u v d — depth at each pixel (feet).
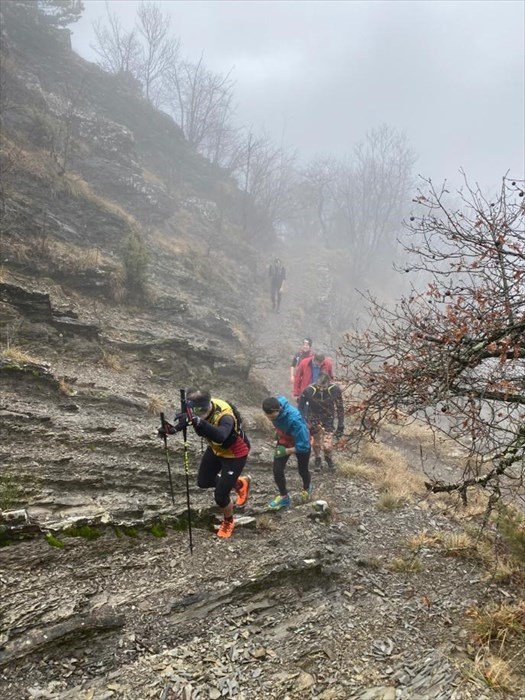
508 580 18.04
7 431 19.95
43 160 45.96
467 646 14.55
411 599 16.65
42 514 15.90
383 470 28.78
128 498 18.62
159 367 33.91
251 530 18.80
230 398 36.50
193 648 12.80
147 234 55.83
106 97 81.00
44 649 11.73
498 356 13.46
